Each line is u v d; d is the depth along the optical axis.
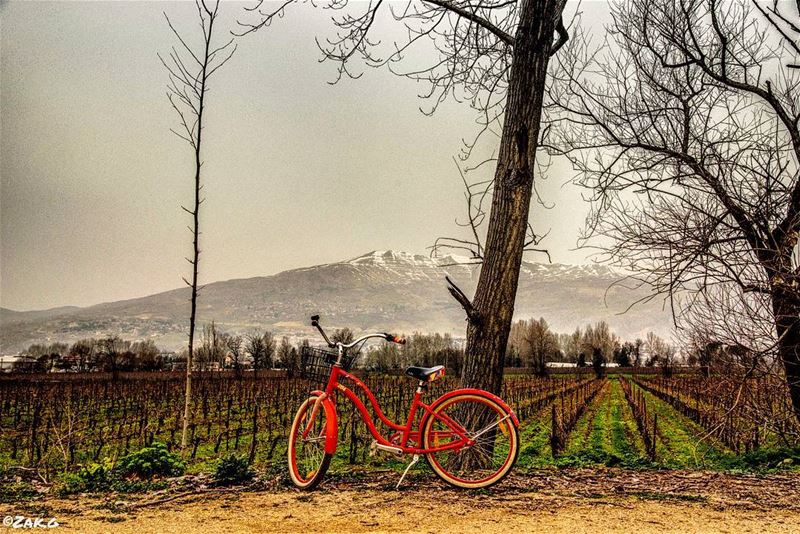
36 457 16.20
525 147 9.40
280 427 24.06
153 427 22.61
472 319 9.12
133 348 84.81
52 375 56.44
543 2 9.50
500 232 9.35
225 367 59.88
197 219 10.99
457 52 11.33
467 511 5.87
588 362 107.38
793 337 10.34
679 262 10.55
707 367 11.85
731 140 12.05
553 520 5.65
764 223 10.69
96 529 5.36
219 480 7.37
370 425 6.64
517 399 37.78
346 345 6.68
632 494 6.74
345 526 5.39
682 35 12.51
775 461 11.73
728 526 5.61
